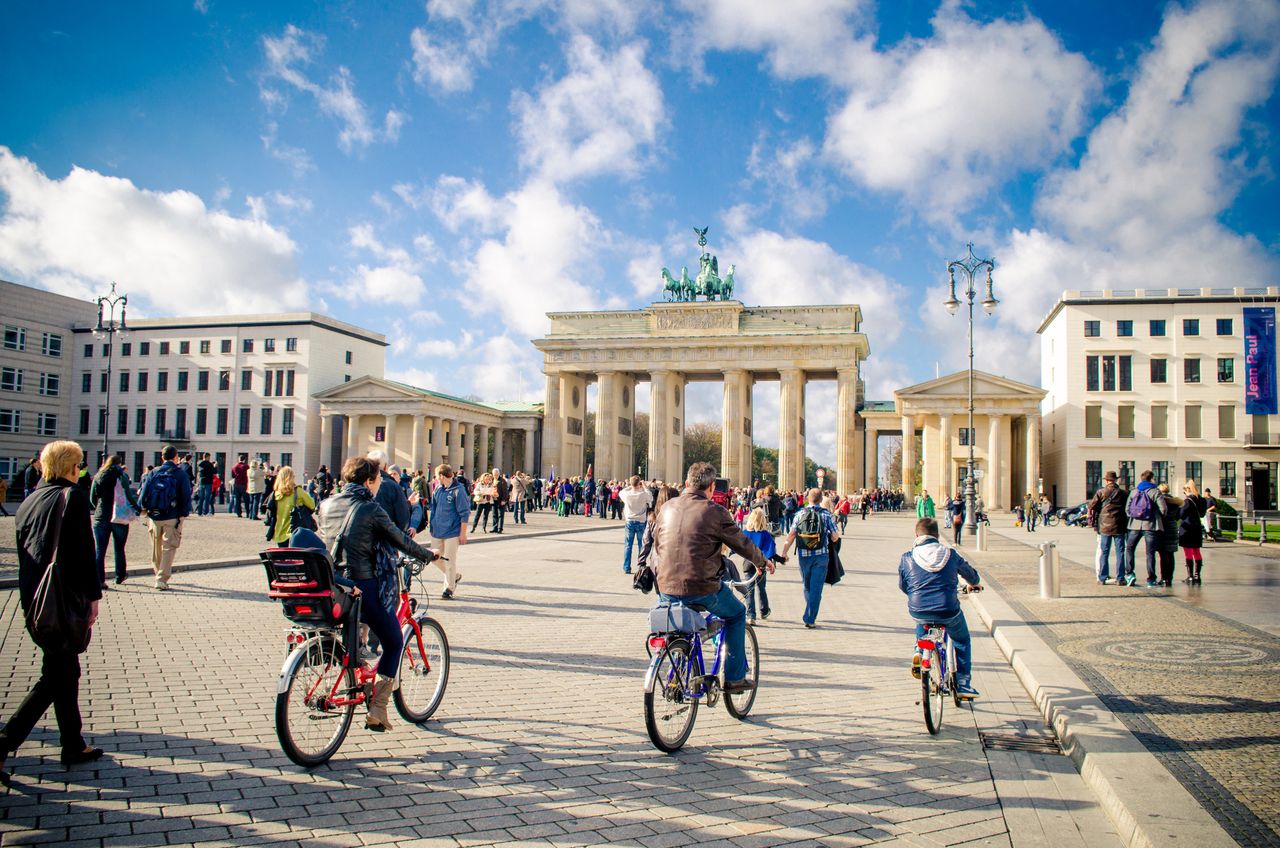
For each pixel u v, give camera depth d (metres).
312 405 96.12
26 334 93.12
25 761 7.36
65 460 7.37
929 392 87.75
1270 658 12.42
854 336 84.75
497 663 11.98
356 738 8.38
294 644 7.80
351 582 7.90
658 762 7.94
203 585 18.59
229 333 98.31
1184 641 13.81
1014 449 96.31
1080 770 7.90
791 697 10.66
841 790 7.34
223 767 7.37
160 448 98.44
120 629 13.27
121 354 100.38
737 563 25.83
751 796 7.12
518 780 7.33
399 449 95.69
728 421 89.25
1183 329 83.69
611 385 92.69
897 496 88.69
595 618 16.23
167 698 9.45
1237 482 81.44
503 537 35.97
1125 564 22.34
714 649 9.47
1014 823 6.66
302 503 17.25
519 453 117.25
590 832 6.26
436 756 7.91
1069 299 86.06
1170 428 83.19
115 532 18.41
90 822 6.14
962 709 10.23
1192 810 6.38
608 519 59.38
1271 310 64.06
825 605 19.41
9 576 17.88
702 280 95.06
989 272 43.75
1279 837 5.88
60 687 7.20
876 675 12.00
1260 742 8.21
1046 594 19.70
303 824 6.23
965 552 35.81
